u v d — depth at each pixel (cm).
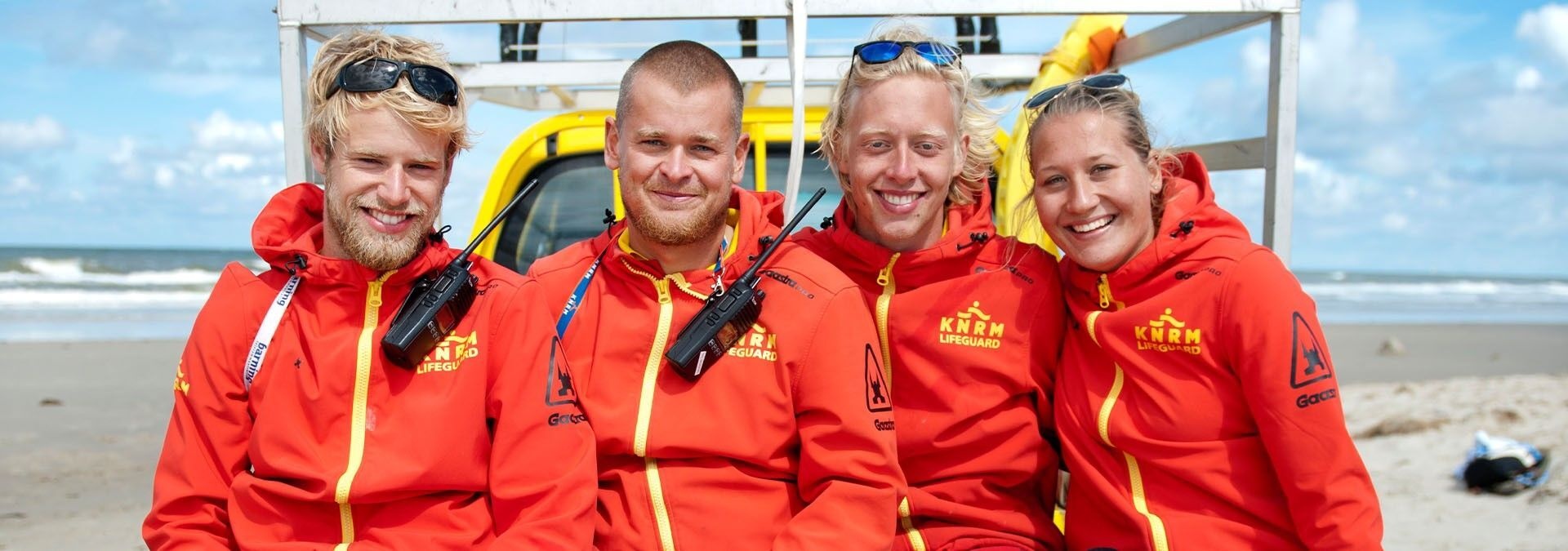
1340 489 235
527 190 262
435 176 247
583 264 279
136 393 1050
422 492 238
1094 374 266
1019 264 279
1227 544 248
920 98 262
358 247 240
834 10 318
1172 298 253
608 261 271
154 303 2462
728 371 259
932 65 264
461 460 238
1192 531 249
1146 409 255
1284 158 323
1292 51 321
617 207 403
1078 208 257
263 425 237
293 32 310
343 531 238
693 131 250
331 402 239
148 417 900
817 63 419
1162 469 255
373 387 242
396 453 236
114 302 2459
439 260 253
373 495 233
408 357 237
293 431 237
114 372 1203
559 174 409
